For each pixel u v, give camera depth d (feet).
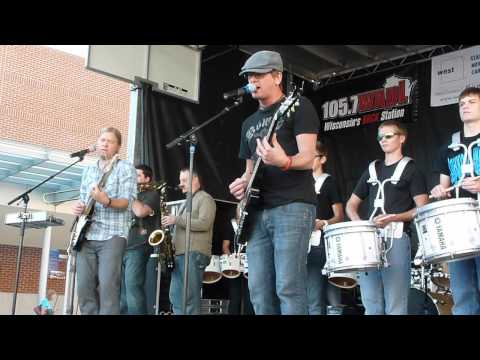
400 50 25.76
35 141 46.60
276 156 9.05
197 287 16.98
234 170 25.13
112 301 13.05
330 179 17.31
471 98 11.86
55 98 48.24
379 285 13.32
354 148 26.96
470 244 10.92
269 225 9.61
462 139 12.14
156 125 22.86
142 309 17.21
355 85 27.37
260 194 9.71
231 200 24.73
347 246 12.60
